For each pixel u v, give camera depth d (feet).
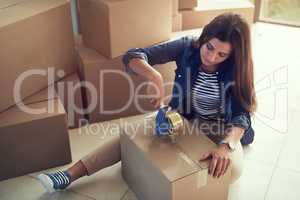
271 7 9.89
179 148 4.23
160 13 6.00
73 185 5.11
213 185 4.16
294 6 9.73
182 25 7.38
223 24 4.15
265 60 8.15
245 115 4.63
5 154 5.03
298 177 5.22
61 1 5.53
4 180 5.23
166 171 3.90
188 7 7.38
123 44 5.81
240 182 5.13
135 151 4.40
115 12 5.45
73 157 5.60
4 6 5.27
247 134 5.41
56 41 5.58
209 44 4.27
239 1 7.95
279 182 5.14
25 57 5.16
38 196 4.97
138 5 5.65
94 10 5.69
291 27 9.68
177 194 3.89
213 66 4.57
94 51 6.09
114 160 5.17
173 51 4.85
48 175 4.94
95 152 5.08
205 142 4.32
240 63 4.32
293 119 6.41
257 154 5.63
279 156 5.60
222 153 4.11
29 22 5.04
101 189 5.05
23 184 5.16
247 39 4.20
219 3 7.77
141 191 4.69
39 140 5.14
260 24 9.83
